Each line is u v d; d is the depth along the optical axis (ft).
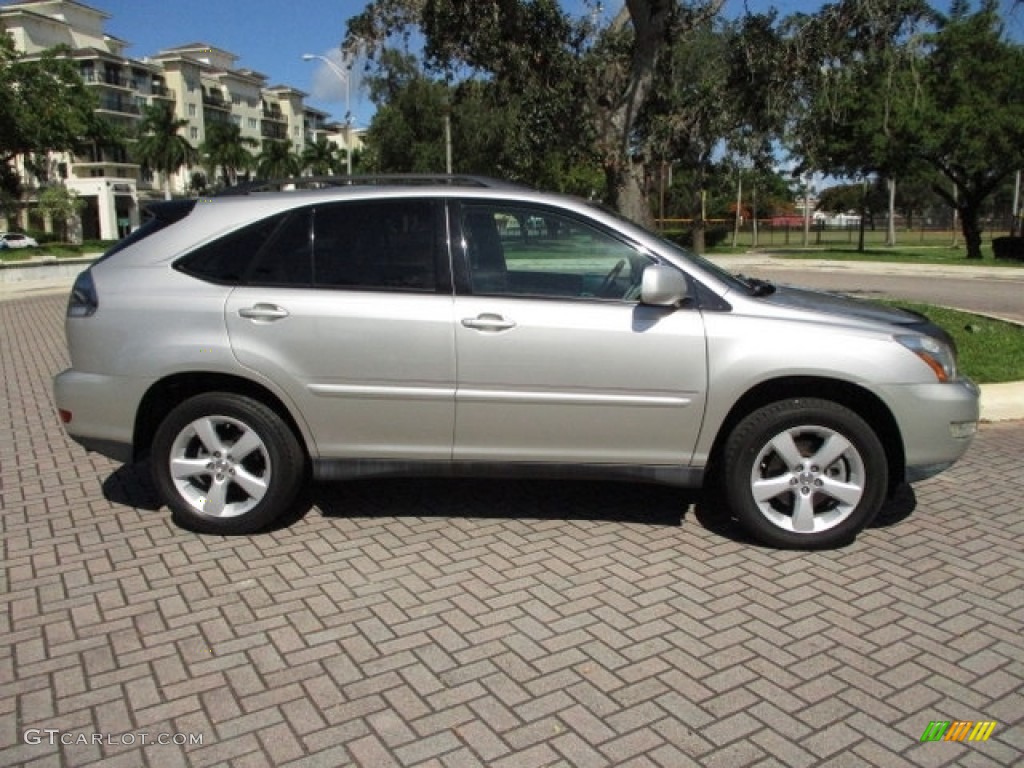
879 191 165.89
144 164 278.67
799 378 14.65
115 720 10.08
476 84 41.50
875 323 14.73
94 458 20.71
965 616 12.66
